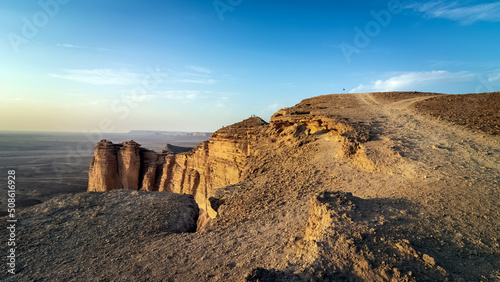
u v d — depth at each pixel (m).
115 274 8.83
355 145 17.55
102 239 12.01
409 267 5.69
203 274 7.95
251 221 12.12
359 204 9.17
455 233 7.14
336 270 5.91
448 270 5.63
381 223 7.57
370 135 18.95
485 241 6.71
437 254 6.19
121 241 11.78
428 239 6.80
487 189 10.01
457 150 15.18
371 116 26.06
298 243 8.23
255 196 15.41
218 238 10.88
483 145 15.91
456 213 8.36
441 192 10.20
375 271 5.70
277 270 6.47
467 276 5.48
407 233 7.05
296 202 12.95
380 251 6.29
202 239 11.14
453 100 30.41
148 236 12.34
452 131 19.48
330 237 7.07
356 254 6.26
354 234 6.99
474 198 9.34
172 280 7.95
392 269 5.68
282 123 28.16
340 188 13.18
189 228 14.68
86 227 13.34
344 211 8.43
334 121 22.12
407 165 13.66
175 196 18.84
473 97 29.98
